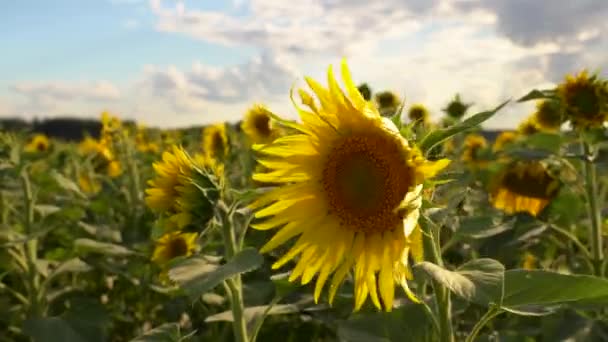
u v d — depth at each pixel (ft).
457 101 33.04
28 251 21.49
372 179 11.33
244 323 13.82
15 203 31.60
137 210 33.60
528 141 21.26
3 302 21.97
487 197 24.70
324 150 11.95
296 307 14.64
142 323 25.34
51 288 24.08
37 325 17.56
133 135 50.26
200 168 14.76
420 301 11.00
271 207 12.34
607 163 18.31
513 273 9.71
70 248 25.96
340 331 12.69
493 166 27.99
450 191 13.07
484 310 19.10
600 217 19.74
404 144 10.11
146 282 23.91
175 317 21.35
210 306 22.52
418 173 10.00
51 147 57.36
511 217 20.03
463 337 17.97
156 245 23.08
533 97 19.49
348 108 11.18
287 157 12.30
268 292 17.75
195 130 51.34
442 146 13.65
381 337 12.63
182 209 14.28
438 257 10.62
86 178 40.98
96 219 32.73
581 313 14.87
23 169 22.56
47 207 24.26
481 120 9.84
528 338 14.44
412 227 9.68
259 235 19.98
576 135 20.26
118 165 42.06
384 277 11.03
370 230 11.50
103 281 26.50
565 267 21.44
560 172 21.61
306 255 12.02
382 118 10.57
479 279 8.87
